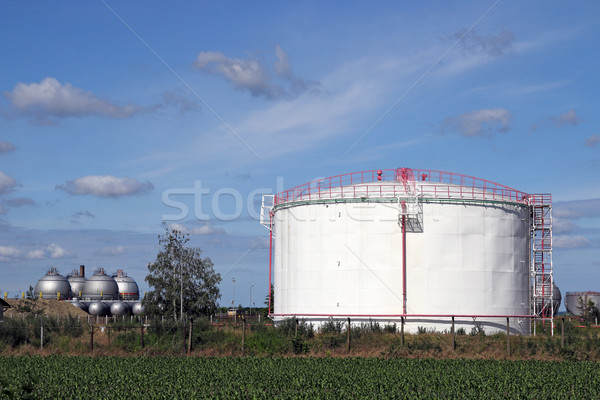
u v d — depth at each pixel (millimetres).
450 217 67062
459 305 66062
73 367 47594
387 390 38500
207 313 91875
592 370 46062
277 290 73062
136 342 62438
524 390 38156
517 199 70812
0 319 77750
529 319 69062
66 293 139375
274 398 35844
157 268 90938
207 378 42250
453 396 36875
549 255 71875
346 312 66875
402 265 66125
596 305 118000
